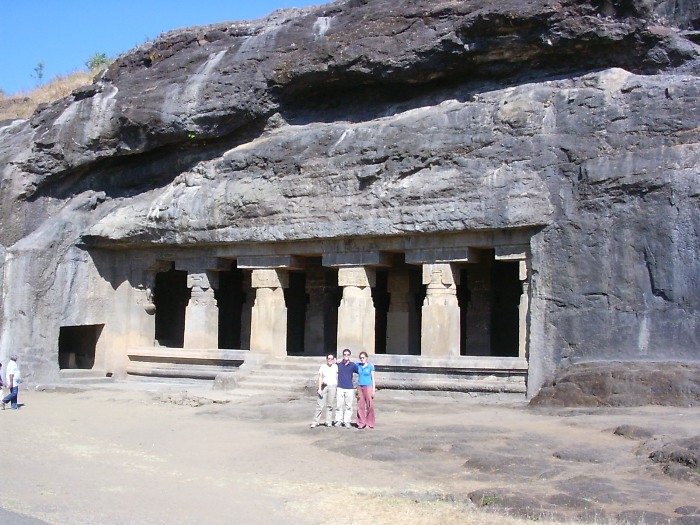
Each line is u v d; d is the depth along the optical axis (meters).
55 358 23.69
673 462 10.59
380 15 19.81
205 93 21.59
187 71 22.27
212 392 20.61
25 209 24.34
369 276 20.92
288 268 22.16
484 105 18.78
